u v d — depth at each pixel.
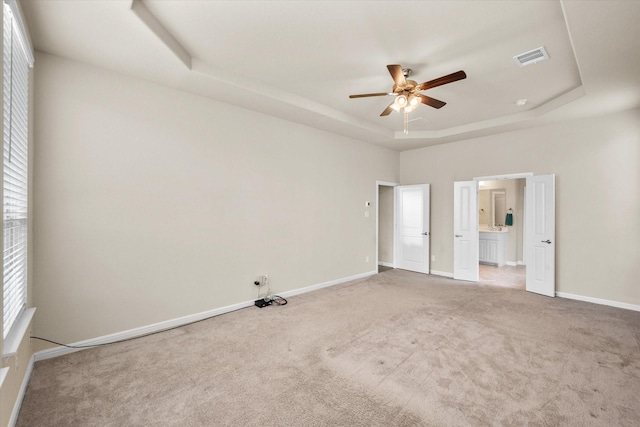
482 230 7.39
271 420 1.88
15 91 2.00
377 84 3.61
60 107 2.70
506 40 2.66
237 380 2.30
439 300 4.35
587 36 2.37
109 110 2.96
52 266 2.66
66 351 2.72
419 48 2.80
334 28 2.52
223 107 3.79
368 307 4.03
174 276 3.38
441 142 5.86
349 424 1.84
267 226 4.28
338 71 3.27
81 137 2.81
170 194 3.35
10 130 1.81
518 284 5.34
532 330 3.25
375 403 2.03
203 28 2.52
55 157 2.68
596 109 4.01
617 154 4.16
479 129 5.01
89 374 2.38
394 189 6.73
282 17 2.38
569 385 2.22
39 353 2.60
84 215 2.82
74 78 2.77
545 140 4.78
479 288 5.05
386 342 2.96
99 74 2.90
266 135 4.25
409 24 2.45
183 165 3.45
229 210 3.86
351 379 2.32
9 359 1.75
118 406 2.00
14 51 1.97
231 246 3.88
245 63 3.10
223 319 3.59
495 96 3.93
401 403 2.03
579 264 4.45
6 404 1.68
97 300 2.89
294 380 2.30
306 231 4.81
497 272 6.45
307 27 2.50
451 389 2.19
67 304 2.74
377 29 2.52
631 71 2.93
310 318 3.62
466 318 3.61
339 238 5.38
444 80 2.82
